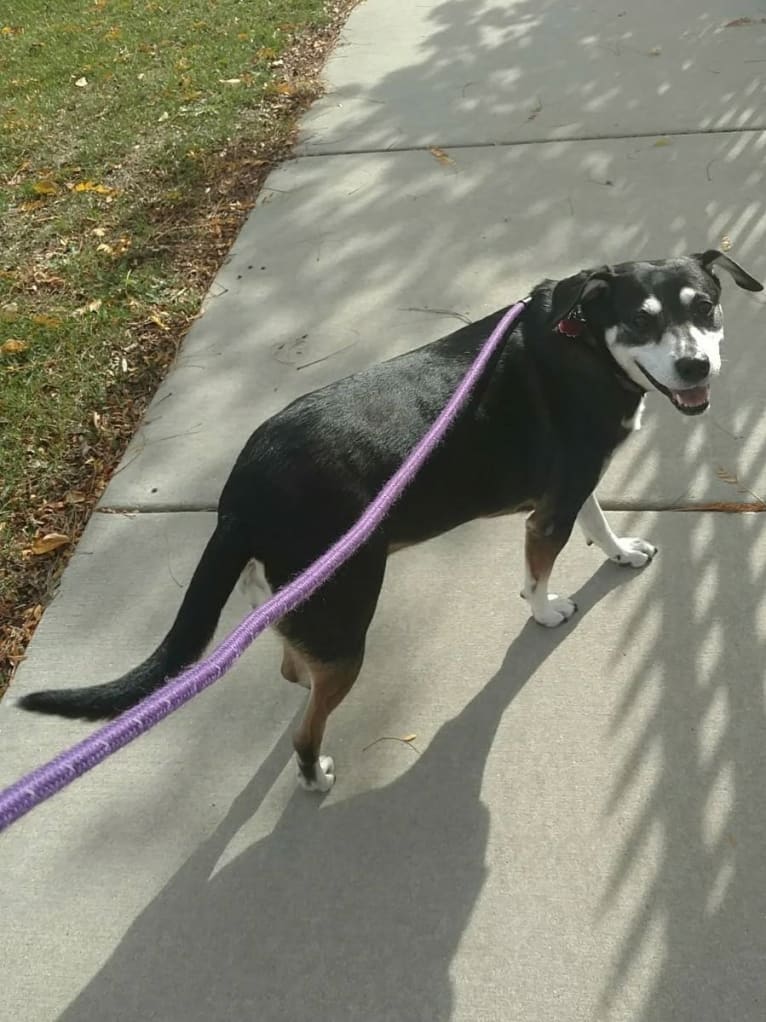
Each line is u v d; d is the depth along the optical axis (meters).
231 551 1.05
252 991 1.07
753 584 1.40
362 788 1.25
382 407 1.16
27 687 1.39
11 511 1.66
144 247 2.27
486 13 3.27
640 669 1.32
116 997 1.08
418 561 1.52
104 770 1.30
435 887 1.13
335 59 3.09
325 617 1.10
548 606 1.39
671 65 2.73
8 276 2.22
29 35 3.68
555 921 1.09
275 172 2.52
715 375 1.20
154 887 1.17
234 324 2.02
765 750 1.21
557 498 1.28
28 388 1.89
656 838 1.14
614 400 1.26
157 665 0.95
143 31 3.51
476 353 1.24
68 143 2.79
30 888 1.18
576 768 1.22
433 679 1.36
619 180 2.27
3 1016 1.07
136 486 1.69
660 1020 1.00
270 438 1.12
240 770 1.28
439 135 2.57
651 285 1.21
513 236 2.15
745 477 1.55
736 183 2.19
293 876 1.17
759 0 3.02
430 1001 1.04
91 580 1.54
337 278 2.11
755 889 1.08
